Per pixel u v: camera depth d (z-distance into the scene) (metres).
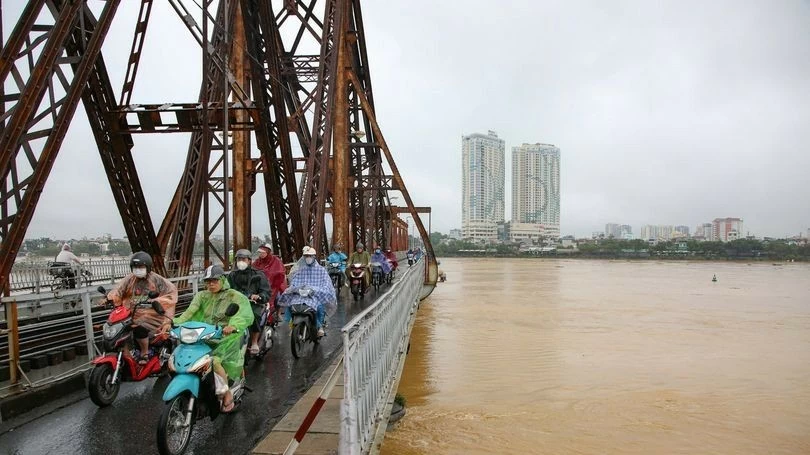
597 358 20.52
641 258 164.75
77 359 7.63
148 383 7.66
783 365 19.67
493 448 11.69
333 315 14.26
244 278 8.34
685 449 11.80
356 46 25.81
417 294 20.52
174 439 5.05
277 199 13.15
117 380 6.51
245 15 11.79
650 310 36.53
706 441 12.30
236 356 5.86
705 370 18.77
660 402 14.98
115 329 6.45
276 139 12.98
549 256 173.88
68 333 8.09
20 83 5.90
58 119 6.23
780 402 15.12
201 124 10.77
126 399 6.88
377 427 6.57
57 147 6.21
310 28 19.41
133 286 6.68
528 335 25.44
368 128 30.06
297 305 9.58
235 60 18.59
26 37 5.82
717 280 72.62
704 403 14.98
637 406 14.66
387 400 7.78
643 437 12.48
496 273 87.19
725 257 159.12
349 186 25.19
